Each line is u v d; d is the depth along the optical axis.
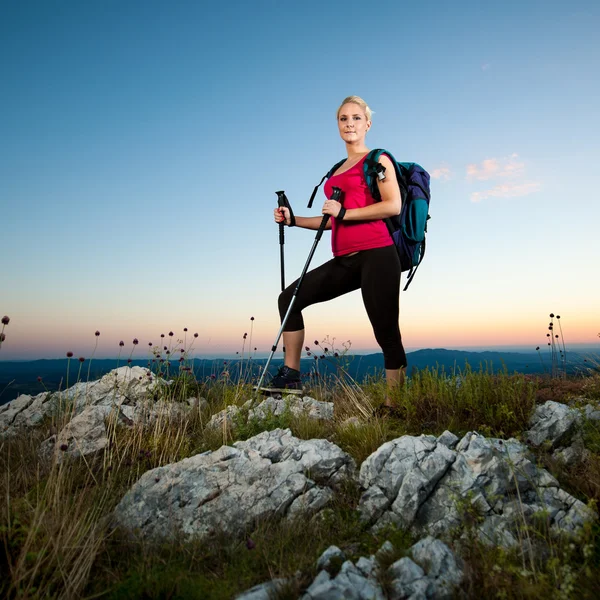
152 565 2.49
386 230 4.38
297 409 4.71
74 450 3.92
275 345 4.74
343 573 2.15
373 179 4.28
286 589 2.12
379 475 2.98
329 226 5.00
